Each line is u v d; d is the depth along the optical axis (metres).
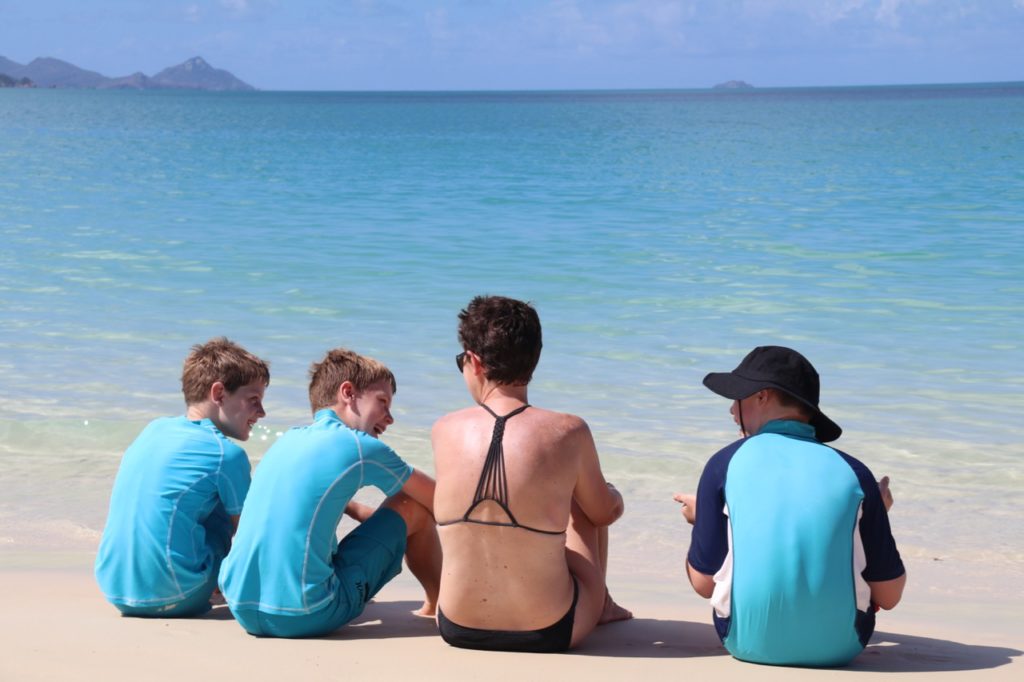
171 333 10.78
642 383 8.84
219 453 3.80
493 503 3.24
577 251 17.73
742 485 3.16
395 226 21.72
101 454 6.92
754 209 24.67
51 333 10.67
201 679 2.92
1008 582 4.78
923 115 102.25
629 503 6.03
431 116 122.88
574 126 86.69
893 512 5.87
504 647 3.34
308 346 10.21
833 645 3.13
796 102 186.00
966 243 18.20
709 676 3.05
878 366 9.43
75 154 46.91
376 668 3.08
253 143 59.47
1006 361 9.57
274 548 3.48
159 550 3.68
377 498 6.09
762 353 3.34
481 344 3.31
